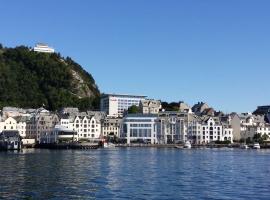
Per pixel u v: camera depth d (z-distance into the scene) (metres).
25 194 75.44
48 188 82.19
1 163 139.38
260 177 106.00
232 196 76.25
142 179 98.94
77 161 153.12
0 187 82.69
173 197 74.81
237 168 132.75
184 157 192.38
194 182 94.44
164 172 116.38
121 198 73.19
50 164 136.75
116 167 130.25
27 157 176.50
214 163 154.12
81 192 78.31
